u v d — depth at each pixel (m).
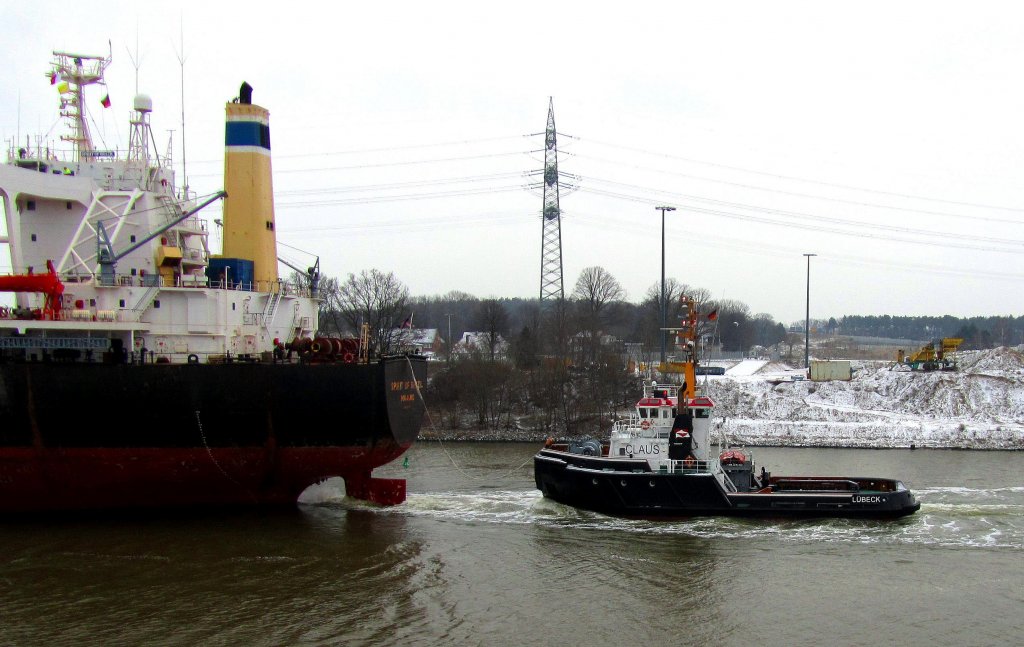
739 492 41.97
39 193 44.69
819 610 30.06
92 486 40.25
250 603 30.27
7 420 38.69
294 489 42.34
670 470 41.59
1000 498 46.69
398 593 31.33
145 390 38.72
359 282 114.75
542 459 44.47
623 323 159.12
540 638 27.64
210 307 43.69
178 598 30.61
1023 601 30.89
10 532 38.38
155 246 46.03
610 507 41.91
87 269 43.88
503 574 33.47
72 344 39.31
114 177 47.84
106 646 26.83
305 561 34.59
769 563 34.91
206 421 39.22
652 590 31.91
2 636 27.45
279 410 39.41
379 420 40.25
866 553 36.25
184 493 41.31
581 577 33.19
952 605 30.52
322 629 28.19
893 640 27.58
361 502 43.84
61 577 32.62
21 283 39.75
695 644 27.27
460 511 42.78
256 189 47.34
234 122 47.03
